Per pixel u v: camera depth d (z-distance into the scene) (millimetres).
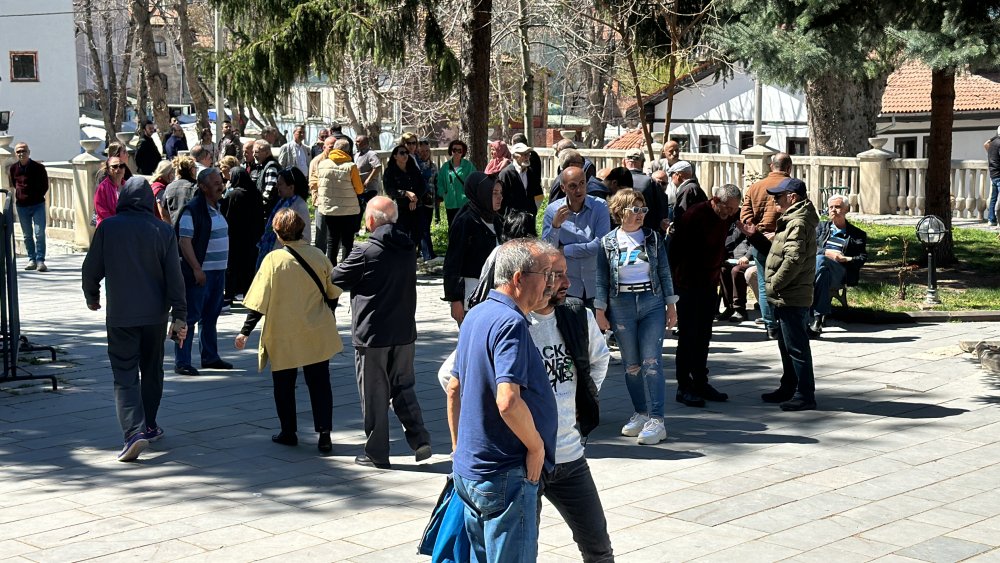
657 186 11469
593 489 5016
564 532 6398
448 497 4758
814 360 11102
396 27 18422
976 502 6867
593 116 45844
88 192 20188
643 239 8250
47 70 44344
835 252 12695
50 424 8938
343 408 9469
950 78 16188
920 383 10062
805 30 14406
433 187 20047
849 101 24391
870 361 11000
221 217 10797
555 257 4641
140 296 7965
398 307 7648
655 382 8281
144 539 6320
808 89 24625
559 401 4934
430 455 7863
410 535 6371
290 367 8047
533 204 13211
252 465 7816
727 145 45969
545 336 4941
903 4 13367
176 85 82188
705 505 6836
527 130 28453
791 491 7102
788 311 9117
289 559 5988
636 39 20500
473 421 4551
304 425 8883
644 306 8242
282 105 20047
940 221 13547
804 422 8820
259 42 19078
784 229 9094
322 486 7340
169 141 28078
